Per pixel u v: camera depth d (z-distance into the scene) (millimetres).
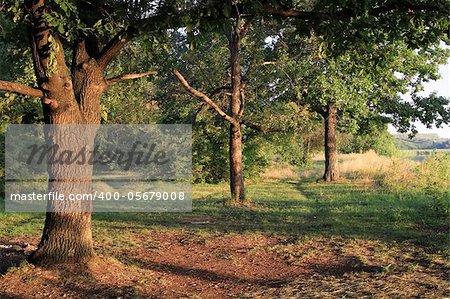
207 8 6898
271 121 18516
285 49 18500
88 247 7906
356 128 25797
